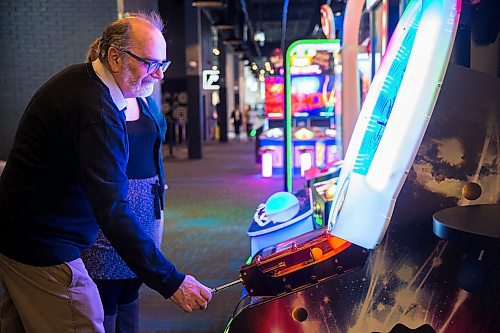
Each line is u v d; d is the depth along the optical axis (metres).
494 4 1.81
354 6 3.96
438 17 1.45
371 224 1.52
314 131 9.90
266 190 8.37
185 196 7.86
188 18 13.66
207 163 12.73
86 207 1.69
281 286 1.66
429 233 1.52
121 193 1.56
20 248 1.62
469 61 1.93
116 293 2.15
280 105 10.47
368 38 4.62
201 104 14.12
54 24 8.30
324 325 1.62
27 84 8.41
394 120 1.51
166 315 3.28
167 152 16.02
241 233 5.41
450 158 1.51
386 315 1.57
